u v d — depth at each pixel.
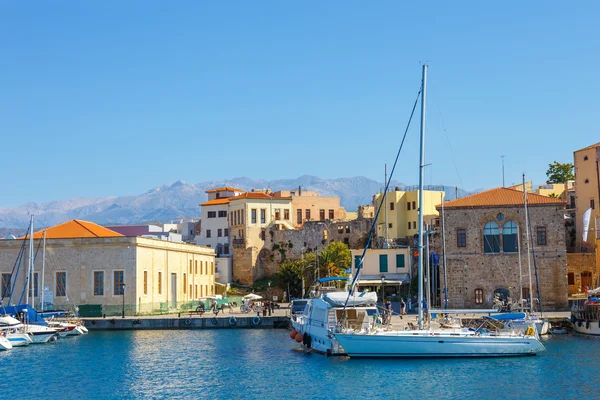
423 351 60.97
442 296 93.25
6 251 104.56
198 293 128.12
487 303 92.38
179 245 118.88
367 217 159.75
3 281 104.12
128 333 89.06
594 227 110.81
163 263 111.75
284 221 149.62
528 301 87.62
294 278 132.75
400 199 142.25
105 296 101.69
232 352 70.25
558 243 91.06
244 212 147.50
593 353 64.06
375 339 61.34
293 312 91.00
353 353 61.62
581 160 113.81
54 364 64.62
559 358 61.56
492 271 92.62
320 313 67.25
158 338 83.06
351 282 77.88
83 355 69.75
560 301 90.44
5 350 73.81
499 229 92.88
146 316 101.00
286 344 75.62
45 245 103.44
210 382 55.50
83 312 100.62
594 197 111.69
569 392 49.50
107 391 52.97
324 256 130.50
